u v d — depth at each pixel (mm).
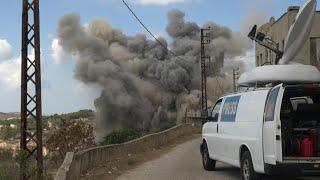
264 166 10281
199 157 20812
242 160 11617
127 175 14398
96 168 15188
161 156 21438
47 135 26828
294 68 11719
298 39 16781
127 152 20641
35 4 13578
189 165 17188
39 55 13570
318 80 11734
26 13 13562
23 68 13586
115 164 16781
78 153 13133
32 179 13211
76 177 12273
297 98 11102
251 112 11180
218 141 13609
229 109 12914
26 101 13609
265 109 10461
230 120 12688
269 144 10094
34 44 13555
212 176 13836
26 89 13609
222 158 13336
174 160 19406
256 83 12000
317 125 10680
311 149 10109
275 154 9836
